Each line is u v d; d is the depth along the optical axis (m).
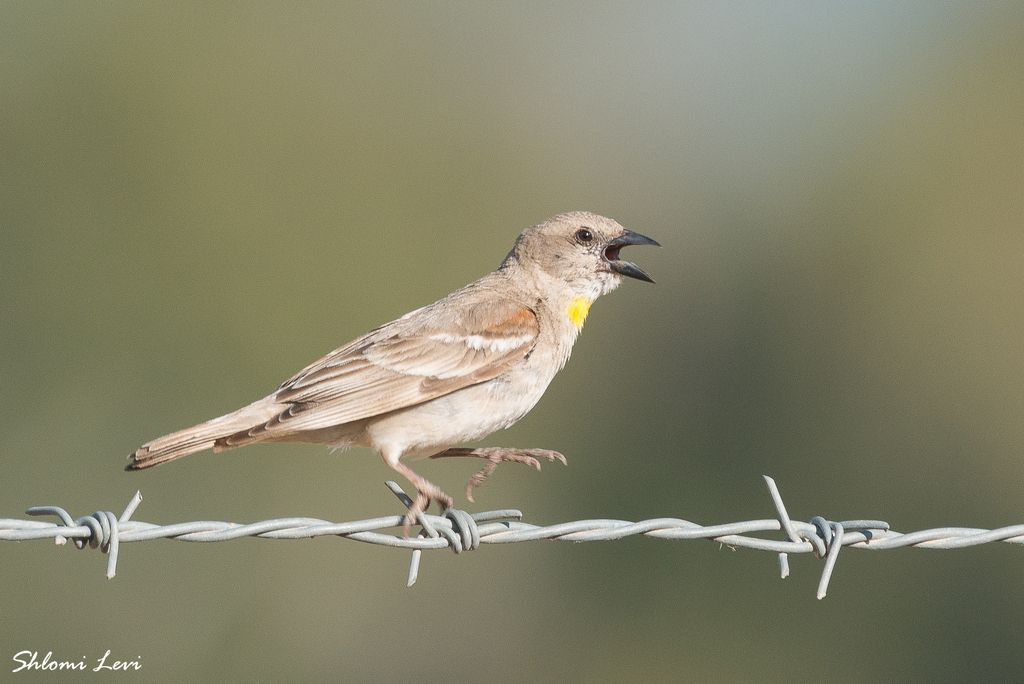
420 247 17.88
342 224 17.09
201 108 16.78
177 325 15.46
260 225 16.52
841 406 16.47
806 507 15.15
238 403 15.25
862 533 5.93
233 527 5.55
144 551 12.75
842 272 18.81
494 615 13.43
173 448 6.84
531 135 20.91
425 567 13.66
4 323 14.95
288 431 7.06
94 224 15.77
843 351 17.75
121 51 16.52
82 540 5.44
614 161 21.67
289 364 15.70
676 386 17.23
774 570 12.34
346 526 5.70
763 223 19.70
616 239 8.59
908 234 19.09
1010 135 19.94
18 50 16.25
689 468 16.03
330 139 17.53
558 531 5.87
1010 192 19.44
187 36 17.11
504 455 7.84
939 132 20.41
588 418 16.73
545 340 8.09
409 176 18.28
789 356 17.78
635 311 18.27
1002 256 18.73
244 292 15.93
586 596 13.19
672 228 20.20
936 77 21.53
